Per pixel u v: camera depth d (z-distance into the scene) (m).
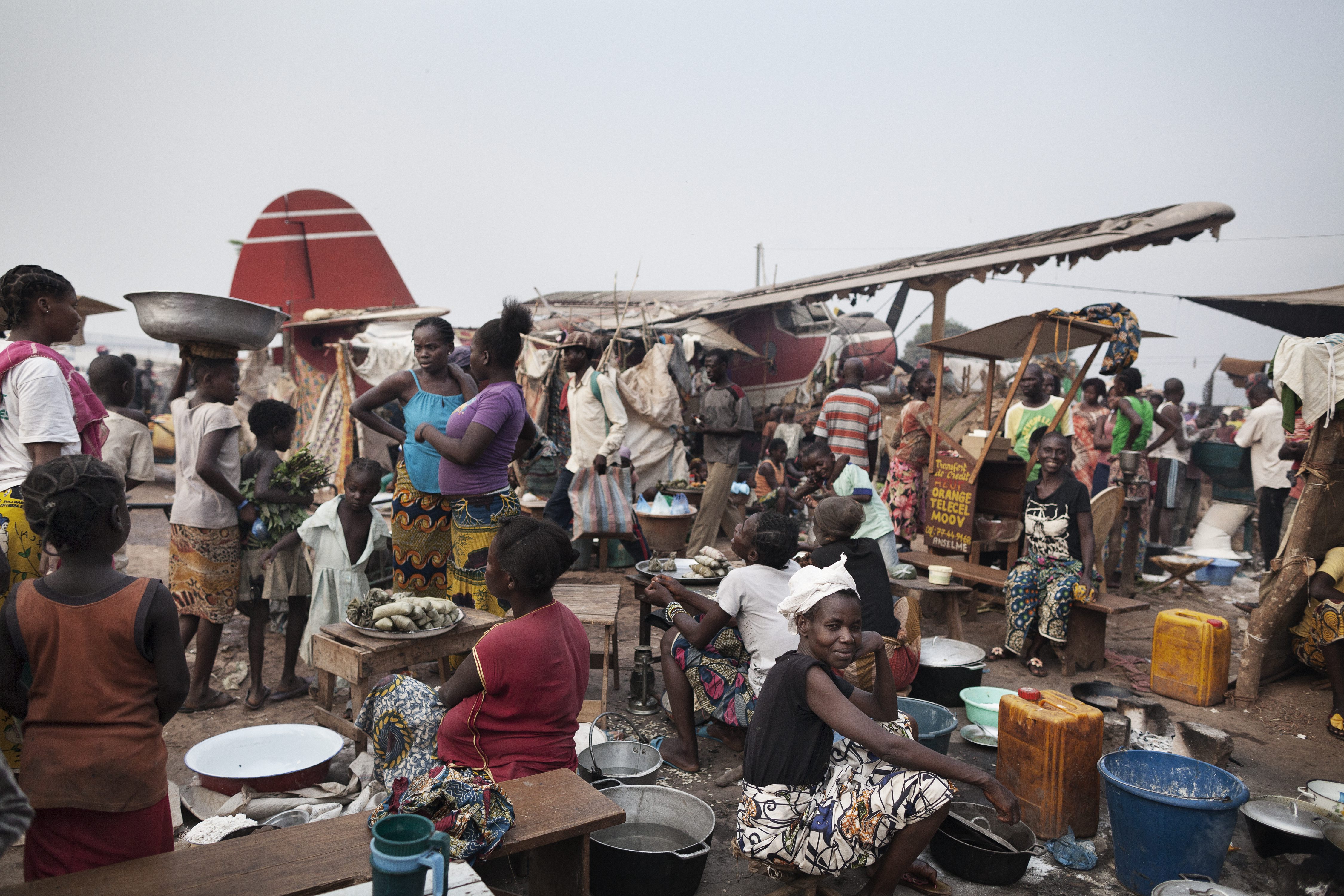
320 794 3.19
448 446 3.98
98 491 2.14
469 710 2.72
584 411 7.18
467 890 1.95
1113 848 3.25
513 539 2.75
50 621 2.12
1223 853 2.87
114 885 1.98
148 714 2.24
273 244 13.68
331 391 9.95
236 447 4.36
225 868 2.08
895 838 2.64
